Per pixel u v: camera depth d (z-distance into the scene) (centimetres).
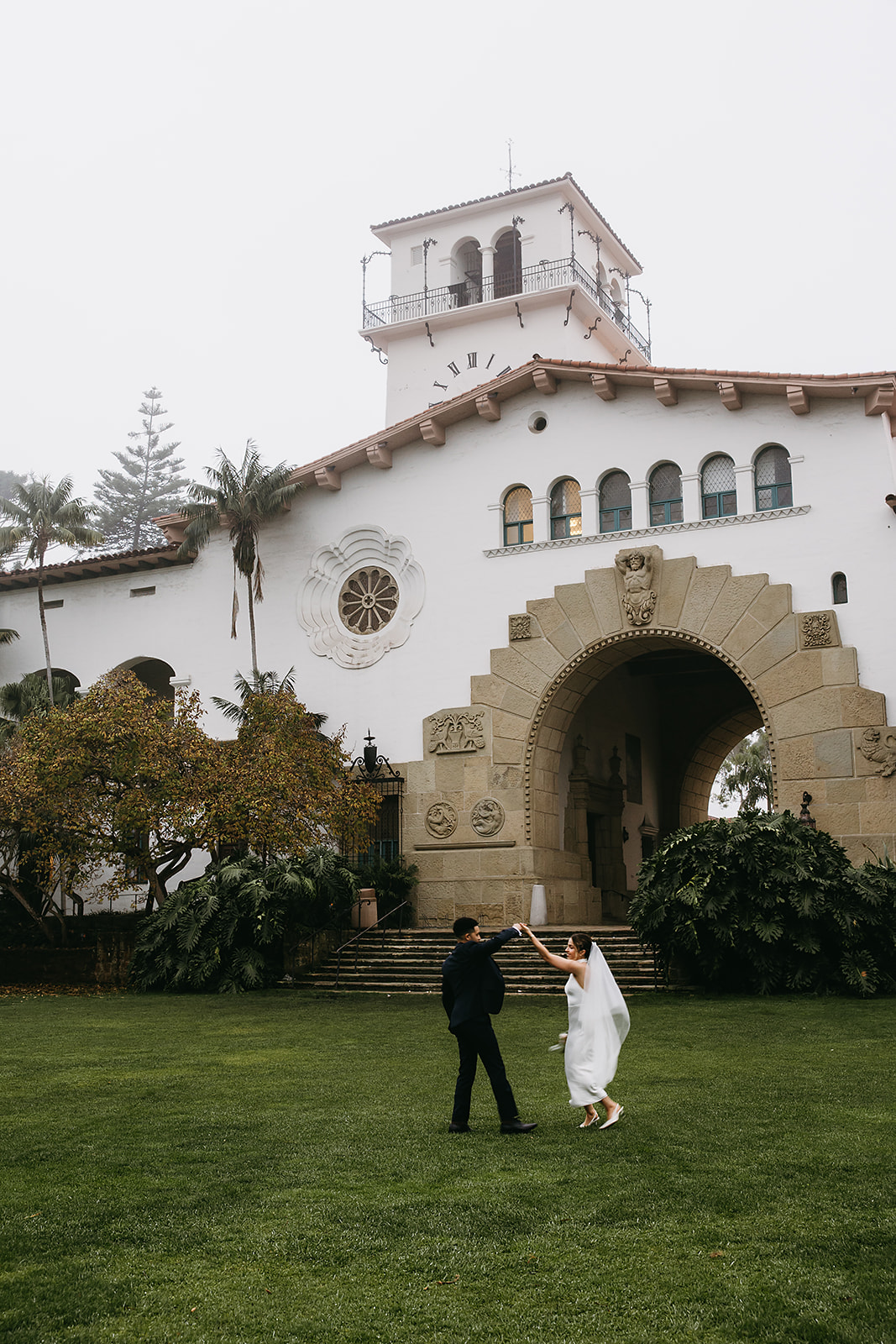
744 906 1758
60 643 3167
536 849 2455
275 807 2264
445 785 2544
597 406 2514
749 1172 716
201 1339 486
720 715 3447
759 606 2256
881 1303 508
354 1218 637
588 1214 636
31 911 2666
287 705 2500
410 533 2702
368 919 2355
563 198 3719
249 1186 707
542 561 2523
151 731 2253
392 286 3938
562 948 2086
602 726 3039
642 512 2422
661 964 1845
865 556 2184
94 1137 854
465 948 876
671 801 3475
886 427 2217
